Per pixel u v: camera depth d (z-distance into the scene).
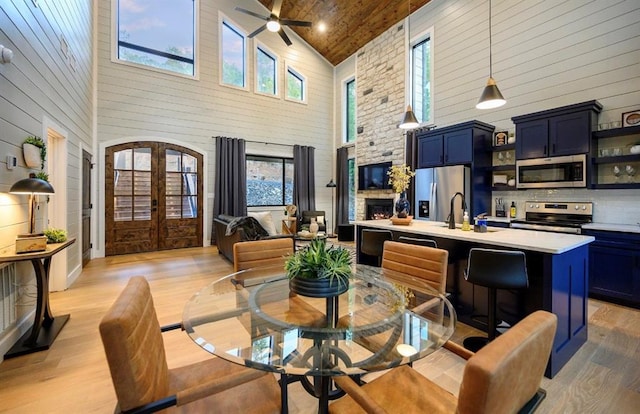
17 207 2.48
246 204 7.25
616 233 3.28
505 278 2.15
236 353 1.32
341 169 8.43
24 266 2.61
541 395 0.90
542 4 4.38
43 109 2.99
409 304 1.78
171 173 6.36
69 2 3.86
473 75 5.25
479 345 2.41
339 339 1.46
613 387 1.92
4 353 2.24
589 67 3.95
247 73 7.31
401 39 6.56
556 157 3.91
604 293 3.36
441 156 5.21
